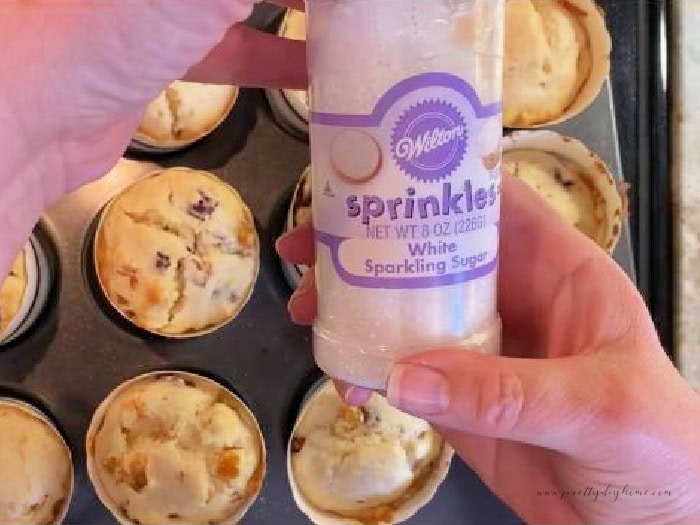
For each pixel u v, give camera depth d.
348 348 0.19
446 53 0.17
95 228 0.32
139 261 0.31
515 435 0.21
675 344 0.35
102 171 0.24
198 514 0.31
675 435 0.22
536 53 0.34
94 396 0.32
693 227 0.35
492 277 0.19
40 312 0.32
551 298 0.25
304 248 0.27
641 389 0.22
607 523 0.26
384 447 0.33
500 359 0.20
